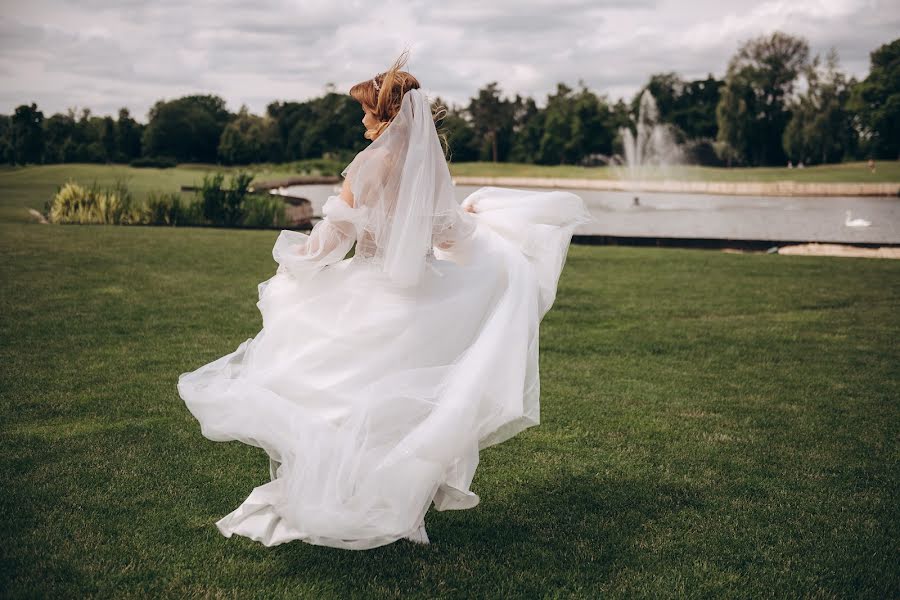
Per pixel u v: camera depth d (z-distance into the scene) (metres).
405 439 2.89
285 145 110.38
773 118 91.50
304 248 3.16
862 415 5.29
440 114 3.23
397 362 3.07
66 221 19.08
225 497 3.74
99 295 8.72
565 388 5.80
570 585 3.05
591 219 3.86
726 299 9.66
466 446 2.97
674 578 3.11
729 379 6.14
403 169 3.00
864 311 9.02
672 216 33.69
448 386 3.03
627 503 3.82
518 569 3.16
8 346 6.47
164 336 6.95
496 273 3.39
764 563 3.25
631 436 4.78
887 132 83.25
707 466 4.32
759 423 5.08
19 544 3.22
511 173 82.69
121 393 5.29
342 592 2.95
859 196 54.50
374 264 3.16
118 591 2.91
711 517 3.67
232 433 3.04
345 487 2.84
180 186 38.81
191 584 2.98
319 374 3.06
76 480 3.88
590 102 97.31
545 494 3.92
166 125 105.12
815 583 3.10
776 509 3.77
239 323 7.54
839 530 3.55
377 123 3.20
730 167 89.50
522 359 3.21
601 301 9.38
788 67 90.69
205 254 12.29
